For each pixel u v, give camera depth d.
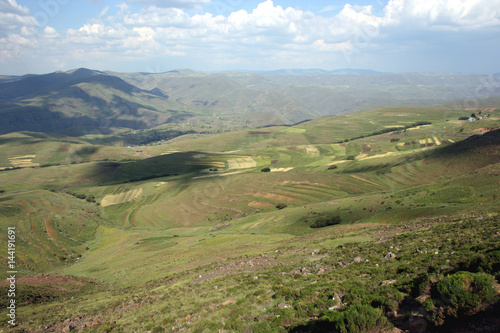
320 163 185.25
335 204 96.75
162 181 181.25
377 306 14.67
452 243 24.98
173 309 24.61
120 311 28.69
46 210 114.88
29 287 43.97
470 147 128.38
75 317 29.23
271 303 20.41
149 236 96.38
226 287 28.38
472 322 10.66
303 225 79.12
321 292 19.62
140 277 50.28
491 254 15.17
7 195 134.00
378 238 40.75
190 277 38.69
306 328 14.22
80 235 101.62
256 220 98.31
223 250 58.25
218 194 143.88
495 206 46.12
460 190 69.75
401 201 77.06
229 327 17.22
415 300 14.30
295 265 32.81
